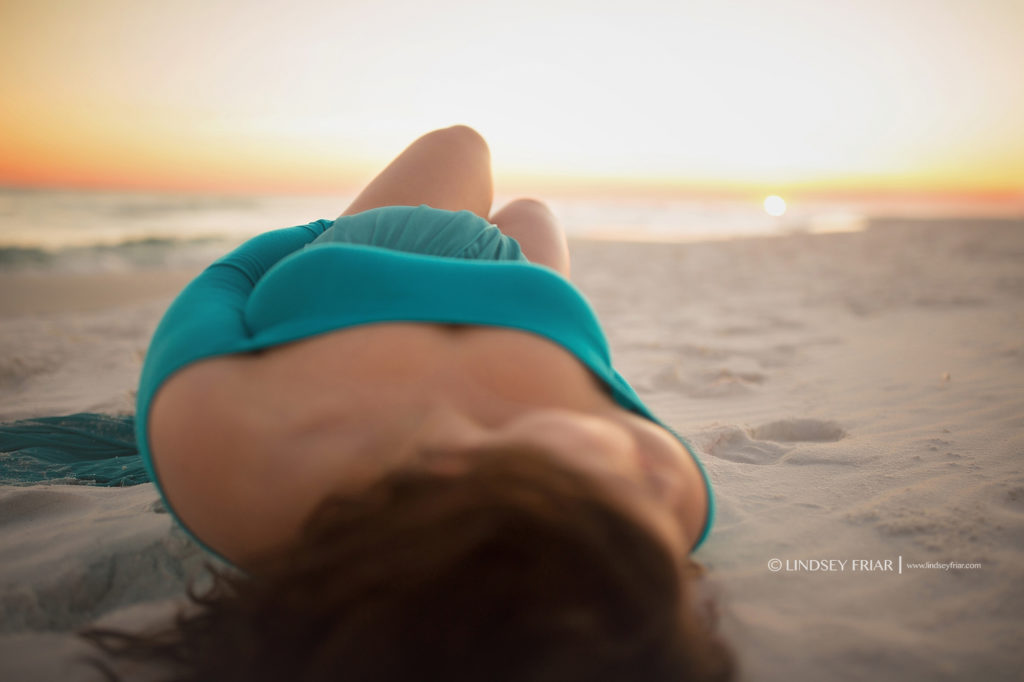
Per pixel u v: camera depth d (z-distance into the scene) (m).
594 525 0.73
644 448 1.01
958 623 1.04
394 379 0.96
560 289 1.11
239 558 1.03
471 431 0.86
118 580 1.24
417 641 0.73
